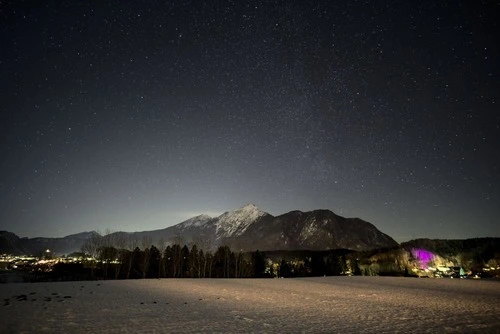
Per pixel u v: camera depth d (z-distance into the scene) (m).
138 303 19.33
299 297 22.97
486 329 13.17
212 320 14.55
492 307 18.67
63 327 12.86
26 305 17.92
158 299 21.19
